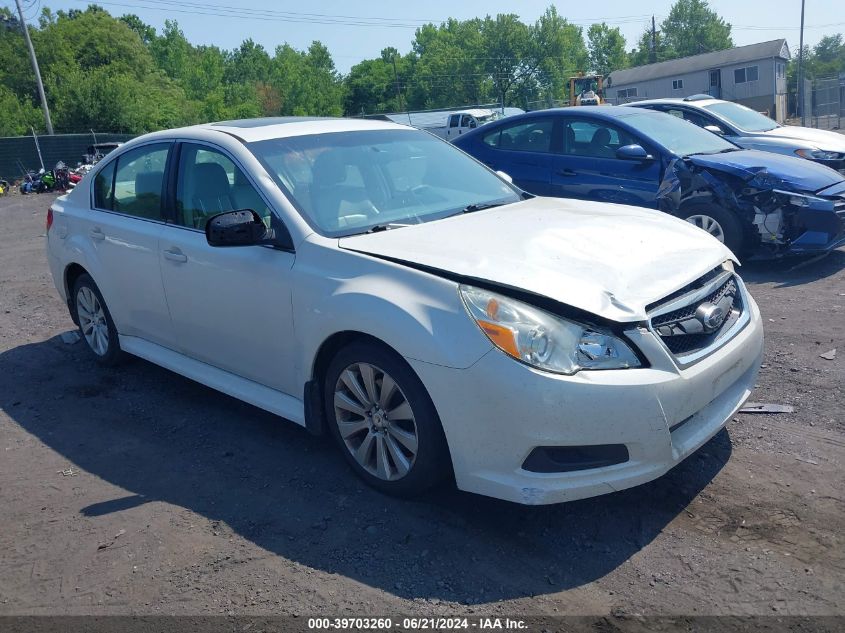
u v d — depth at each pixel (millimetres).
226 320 4207
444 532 3357
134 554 3328
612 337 3113
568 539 3270
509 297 3158
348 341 3623
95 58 65312
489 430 3092
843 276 7062
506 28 79312
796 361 5008
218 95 70250
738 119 11008
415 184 4477
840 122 34781
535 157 8445
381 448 3582
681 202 7605
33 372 5719
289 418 3975
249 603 2965
